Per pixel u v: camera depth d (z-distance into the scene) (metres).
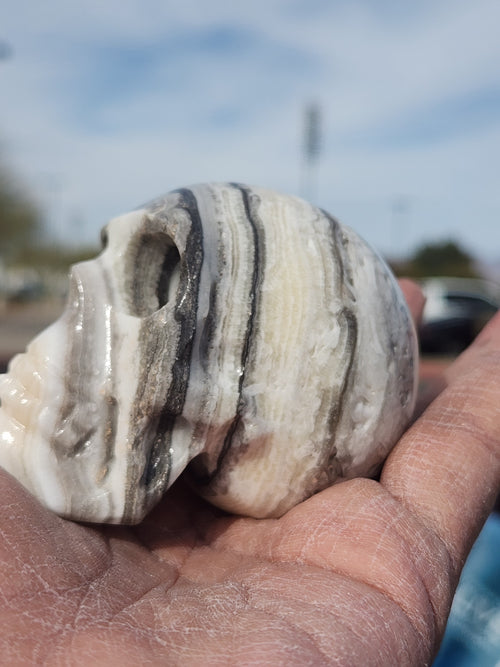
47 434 0.09
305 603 0.08
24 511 0.08
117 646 0.07
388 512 0.09
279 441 0.10
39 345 0.10
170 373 0.09
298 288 0.10
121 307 0.10
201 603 0.08
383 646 0.07
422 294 0.17
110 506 0.09
